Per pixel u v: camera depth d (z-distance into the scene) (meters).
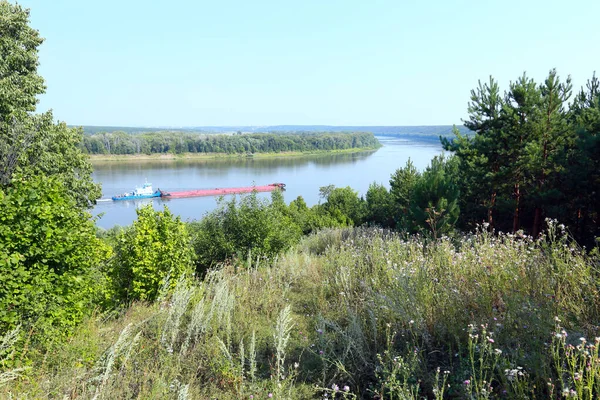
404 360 3.72
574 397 2.37
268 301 6.36
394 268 5.92
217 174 127.19
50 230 4.85
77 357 4.41
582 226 11.45
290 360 4.39
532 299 3.90
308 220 31.92
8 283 4.32
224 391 3.86
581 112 13.07
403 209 20.59
